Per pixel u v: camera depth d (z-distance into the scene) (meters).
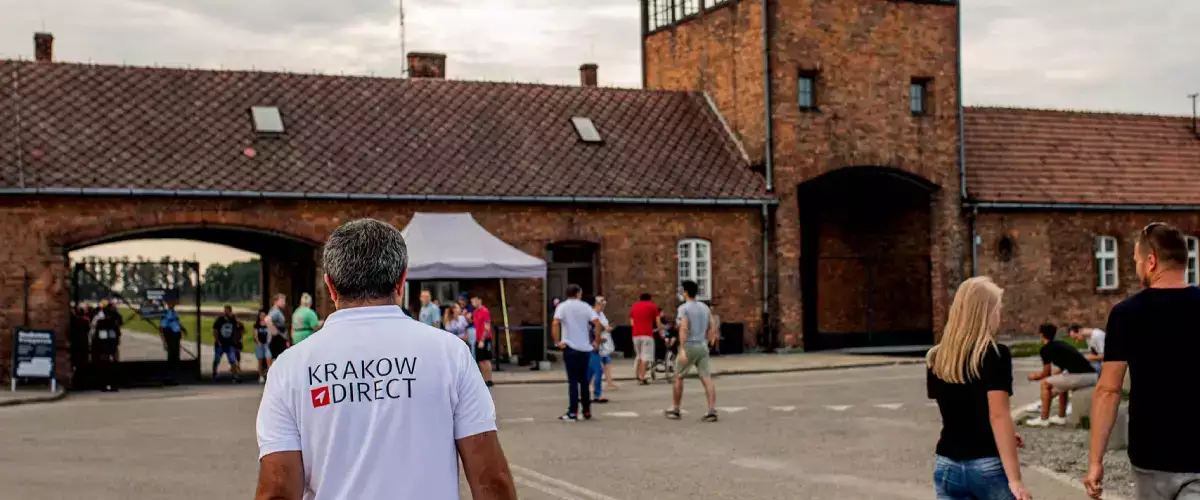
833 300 35.56
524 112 31.75
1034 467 12.45
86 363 24.17
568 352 17.23
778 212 31.80
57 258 24.62
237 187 26.11
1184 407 5.74
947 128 34.00
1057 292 35.66
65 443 14.93
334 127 29.06
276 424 3.96
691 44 34.88
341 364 3.97
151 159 26.12
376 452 3.91
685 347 17.05
